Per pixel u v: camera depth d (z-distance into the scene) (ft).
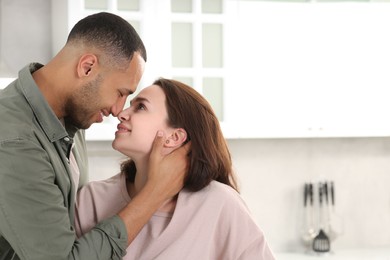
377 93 10.11
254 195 10.61
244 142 10.53
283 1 9.76
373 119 10.10
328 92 10.01
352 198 10.96
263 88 9.82
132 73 5.18
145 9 9.11
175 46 9.47
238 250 5.37
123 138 5.40
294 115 9.95
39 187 4.54
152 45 9.18
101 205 5.58
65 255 4.59
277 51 9.84
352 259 10.05
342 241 10.97
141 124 5.35
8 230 4.52
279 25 9.80
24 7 9.39
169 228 5.28
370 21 10.03
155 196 5.08
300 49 9.91
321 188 10.76
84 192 5.69
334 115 10.03
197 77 9.43
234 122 9.63
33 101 4.92
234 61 9.61
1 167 4.48
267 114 9.86
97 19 5.11
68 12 8.66
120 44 5.07
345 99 10.04
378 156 11.03
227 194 5.41
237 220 5.37
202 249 5.26
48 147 4.89
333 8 9.91
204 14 9.42
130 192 5.73
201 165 5.39
